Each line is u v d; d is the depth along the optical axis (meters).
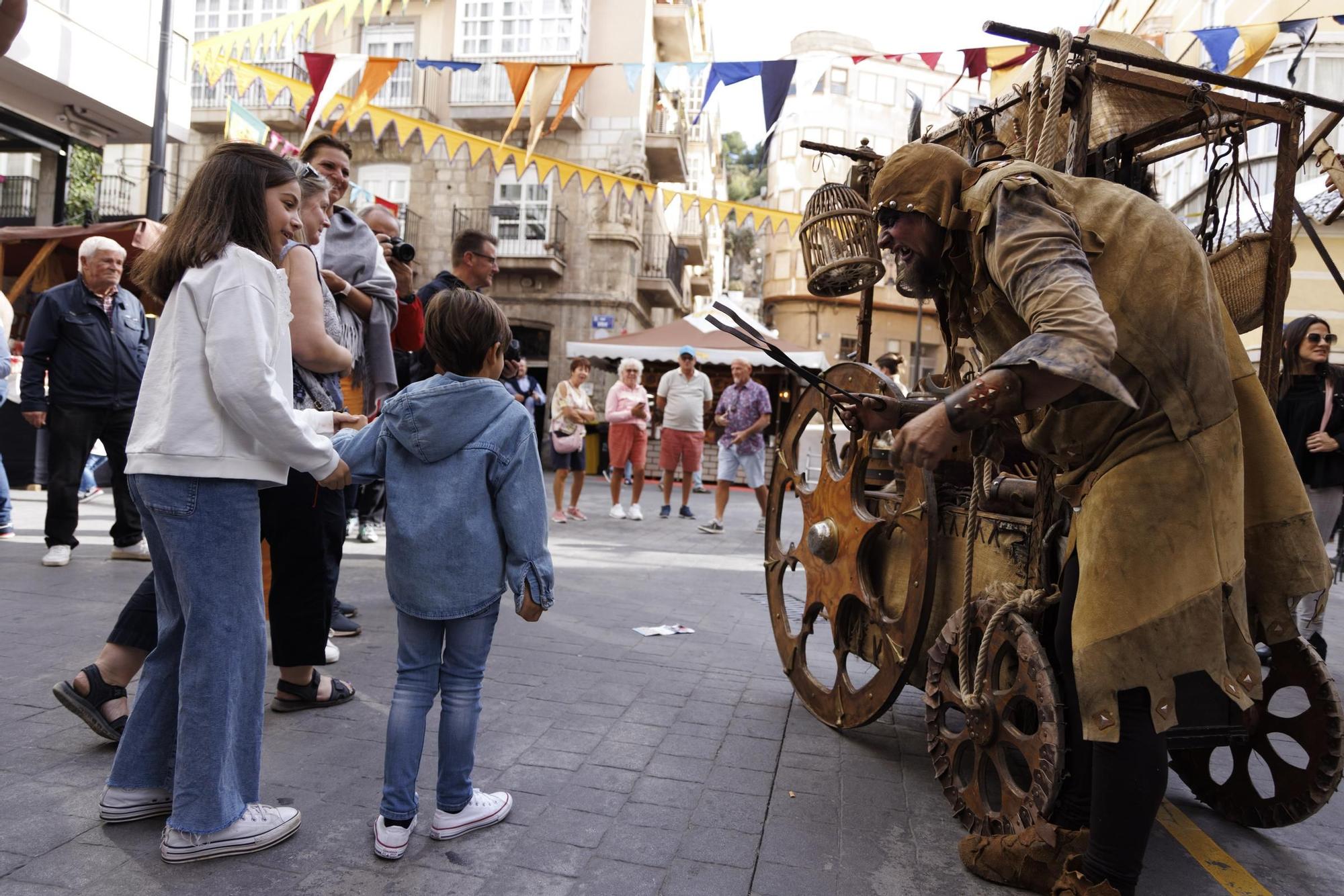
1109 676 1.96
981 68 5.59
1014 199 1.90
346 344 3.52
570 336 21.06
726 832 2.49
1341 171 4.21
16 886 2.04
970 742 2.46
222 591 2.20
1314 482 5.02
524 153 7.66
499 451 2.41
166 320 2.22
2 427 9.62
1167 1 16.61
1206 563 1.96
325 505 3.20
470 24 20.61
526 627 4.77
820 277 3.19
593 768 2.89
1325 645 4.54
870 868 2.32
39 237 9.56
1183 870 2.44
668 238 23.12
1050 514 2.38
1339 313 12.81
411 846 2.34
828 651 4.60
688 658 4.30
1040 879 2.20
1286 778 2.59
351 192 10.74
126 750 2.37
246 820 2.27
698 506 12.47
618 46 20.69
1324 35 14.16
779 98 5.84
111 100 11.70
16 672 3.47
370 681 3.66
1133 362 1.92
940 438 1.73
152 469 2.15
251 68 8.20
